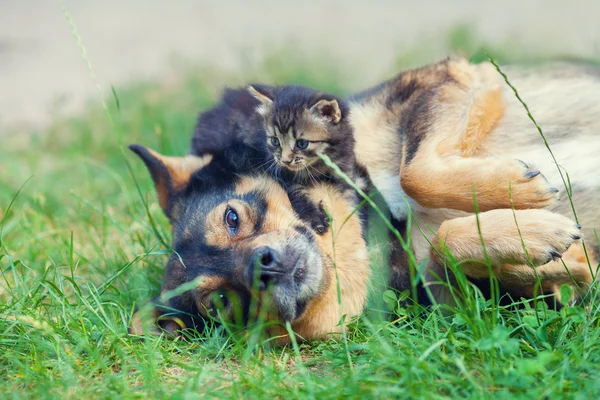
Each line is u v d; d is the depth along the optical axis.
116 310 7.68
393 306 6.98
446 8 21.36
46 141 16.03
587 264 7.14
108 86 19.23
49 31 23.88
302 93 7.86
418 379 5.65
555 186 7.61
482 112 7.74
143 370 6.07
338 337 7.05
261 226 7.33
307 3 23.92
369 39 19.67
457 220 7.04
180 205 7.95
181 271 7.38
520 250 6.68
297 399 5.59
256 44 20.38
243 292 7.06
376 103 8.47
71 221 11.16
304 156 7.57
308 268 7.00
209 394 5.75
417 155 7.48
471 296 6.51
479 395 5.30
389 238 7.59
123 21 24.19
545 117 8.04
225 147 8.09
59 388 6.06
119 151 14.23
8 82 20.22
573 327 6.36
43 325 6.52
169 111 15.72
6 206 11.85
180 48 21.38
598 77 8.21
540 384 5.47
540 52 14.47
